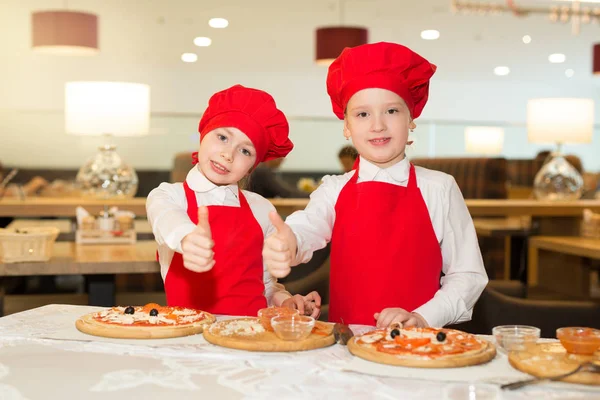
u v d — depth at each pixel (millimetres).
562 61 10484
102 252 3006
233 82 11969
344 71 1761
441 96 12953
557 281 4312
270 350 1310
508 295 2768
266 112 1805
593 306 2445
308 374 1203
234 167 1795
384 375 1178
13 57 10750
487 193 4852
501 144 9508
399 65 1715
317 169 11086
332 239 1836
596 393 1108
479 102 13062
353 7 7219
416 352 1259
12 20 7844
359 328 1558
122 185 3727
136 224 4090
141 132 3576
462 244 1795
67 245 3246
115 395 1110
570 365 1196
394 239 1762
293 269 2770
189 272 1849
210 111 1819
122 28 8344
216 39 9000
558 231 4000
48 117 10211
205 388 1142
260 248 1898
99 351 1328
